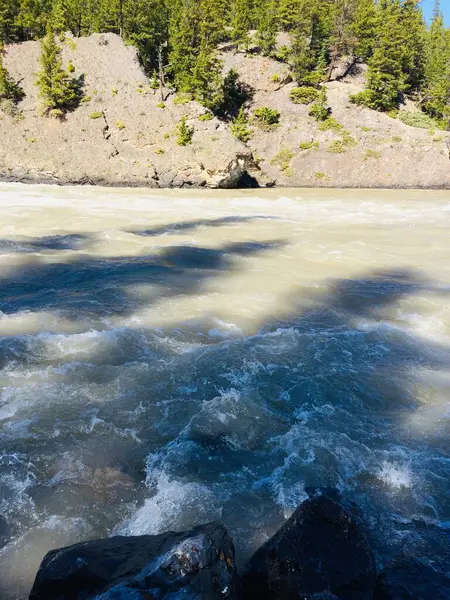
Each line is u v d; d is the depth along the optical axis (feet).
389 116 173.17
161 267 48.37
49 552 13.91
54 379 25.38
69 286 41.70
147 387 24.98
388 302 40.22
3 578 14.25
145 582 11.55
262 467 19.38
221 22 161.58
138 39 174.19
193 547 12.32
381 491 18.31
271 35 179.93
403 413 23.95
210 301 38.60
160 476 18.69
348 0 180.34
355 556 13.50
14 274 44.62
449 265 53.01
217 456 19.97
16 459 19.21
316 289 42.80
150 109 151.84
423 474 19.33
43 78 140.15
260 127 164.14
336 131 163.32
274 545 14.01
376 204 106.32
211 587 11.78
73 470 18.81
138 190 124.77
